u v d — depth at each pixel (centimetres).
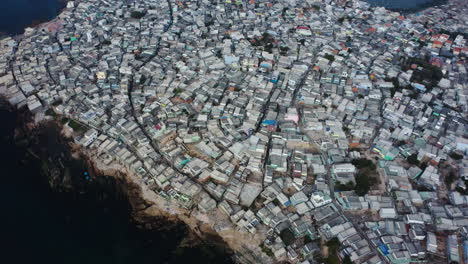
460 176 10694
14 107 13688
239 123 12475
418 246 8656
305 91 14012
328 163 11200
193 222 9912
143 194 10606
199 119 12550
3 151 12212
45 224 10012
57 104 13500
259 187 10369
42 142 12356
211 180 10581
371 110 13238
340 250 8612
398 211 9631
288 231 9069
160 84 14350
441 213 9425
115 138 12044
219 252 9319
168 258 9269
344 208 9688
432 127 12494
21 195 10762
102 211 10450
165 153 11394
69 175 11194
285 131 12125
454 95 14438
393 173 10544
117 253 9406
